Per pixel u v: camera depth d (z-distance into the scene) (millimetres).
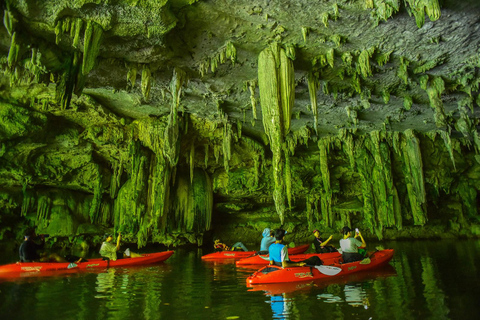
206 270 8094
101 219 17188
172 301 4660
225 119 12648
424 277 5938
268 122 7516
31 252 8281
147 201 14867
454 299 4242
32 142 12414
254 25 6863
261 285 5711
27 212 16359
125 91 10500
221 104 11398
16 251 15148
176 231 16469
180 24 6664
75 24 5891
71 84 7383
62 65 7141
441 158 16031
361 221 20109
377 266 7344
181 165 17141
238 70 8922
